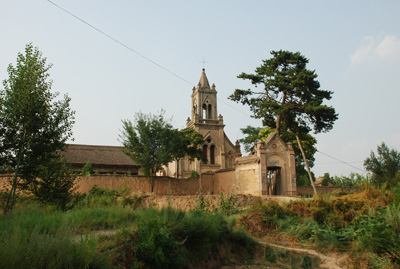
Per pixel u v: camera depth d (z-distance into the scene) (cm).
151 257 991
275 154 3572
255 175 3481
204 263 1252
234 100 4447
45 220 1198
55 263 784
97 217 1493
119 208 1638
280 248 1546
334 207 1897
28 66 1838
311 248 1583
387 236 1380
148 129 3528
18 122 1762
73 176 2186
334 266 1412
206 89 6162
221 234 1481
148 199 2680
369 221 1638
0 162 1738
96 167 4272
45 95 1866
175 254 1077
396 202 1827
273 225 1848
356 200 1934
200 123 5834
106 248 995
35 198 1970
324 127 4019
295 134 4281
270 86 4159
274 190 3719
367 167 4431
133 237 1059
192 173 4397
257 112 4388
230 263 1377
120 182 3319
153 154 3516
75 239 996
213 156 5816
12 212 1481
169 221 1286
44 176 1989
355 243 1501
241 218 1853
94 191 2850
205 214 1502
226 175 3916
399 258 1309
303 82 3897
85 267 803
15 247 774
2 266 720
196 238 1275
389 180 3684
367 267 1352
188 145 4631
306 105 3944
